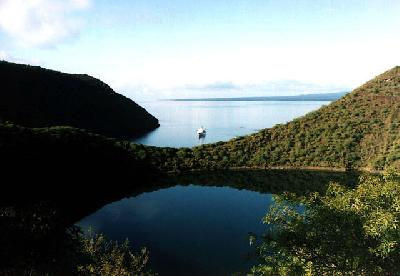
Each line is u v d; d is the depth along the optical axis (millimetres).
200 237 55438
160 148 109625
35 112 149625
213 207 72312
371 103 116062
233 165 104688
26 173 72500
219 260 46562
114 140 106062
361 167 95188
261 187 86500
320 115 119062
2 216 16469
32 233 16469
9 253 15250
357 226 15039
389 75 128625
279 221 16922
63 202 71438
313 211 16562
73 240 19000
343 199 16312
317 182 86562
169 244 52688
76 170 84875
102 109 192125
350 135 105188
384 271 14500
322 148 102938
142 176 97688
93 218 66250
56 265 16797
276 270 16297
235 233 57094
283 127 117688
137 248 50906
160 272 43156
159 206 73750
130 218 66125
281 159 103938
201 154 108375
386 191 16000
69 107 170250
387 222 13758
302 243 15500
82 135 97500
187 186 89688
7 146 74250
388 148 96000
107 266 22266
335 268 14914
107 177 90438
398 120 103938
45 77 172125
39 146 81750
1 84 147625
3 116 131875
